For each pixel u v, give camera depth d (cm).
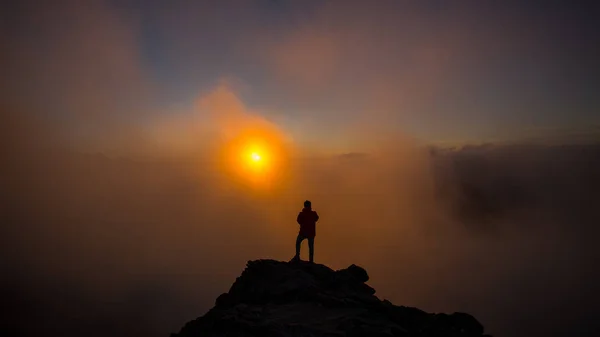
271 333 1315
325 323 1376
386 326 1334
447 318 1451
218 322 1441
